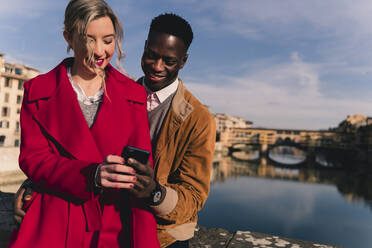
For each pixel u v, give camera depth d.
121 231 1.03
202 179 1.19
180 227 1.23
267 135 94.56
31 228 0.92
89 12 0.88
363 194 49.53
